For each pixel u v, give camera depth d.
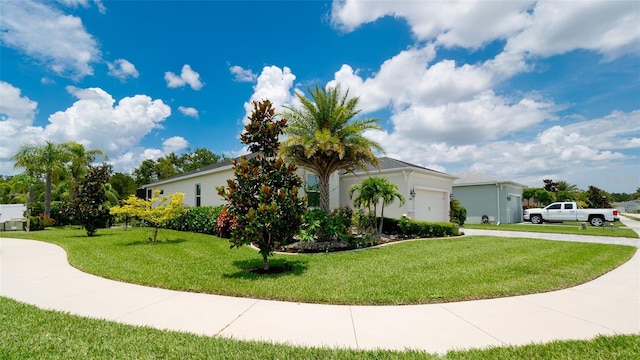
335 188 17.48
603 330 3.79
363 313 4.40
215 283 5.99
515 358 3.06
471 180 27.42
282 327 3.93
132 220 21.47
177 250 10.30
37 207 23.58
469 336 3.62
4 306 4.68
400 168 16.66
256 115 7.62
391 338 3.58
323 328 3.89
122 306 4.78
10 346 3.31
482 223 26.11
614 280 6.22
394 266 7.49
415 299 4.92
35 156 21.89
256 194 7.14
